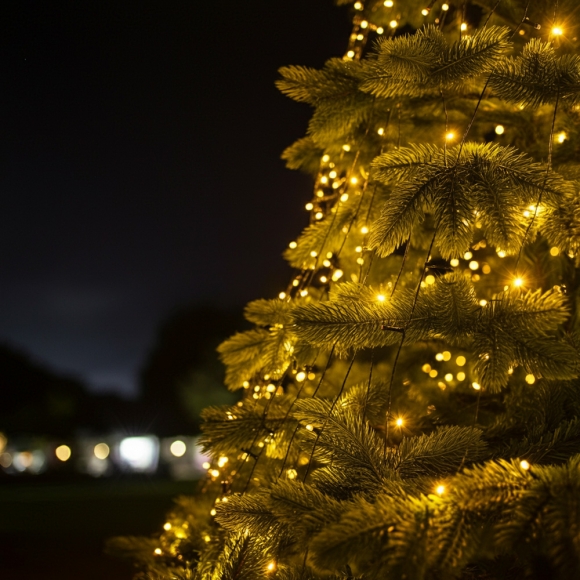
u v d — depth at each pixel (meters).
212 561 1.51
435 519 1.08
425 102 1.72
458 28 2.02
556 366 1.29
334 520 1.17
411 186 1.32
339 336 1.33
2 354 33.19
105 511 10.95
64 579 5.52
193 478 23.91
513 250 1.33
